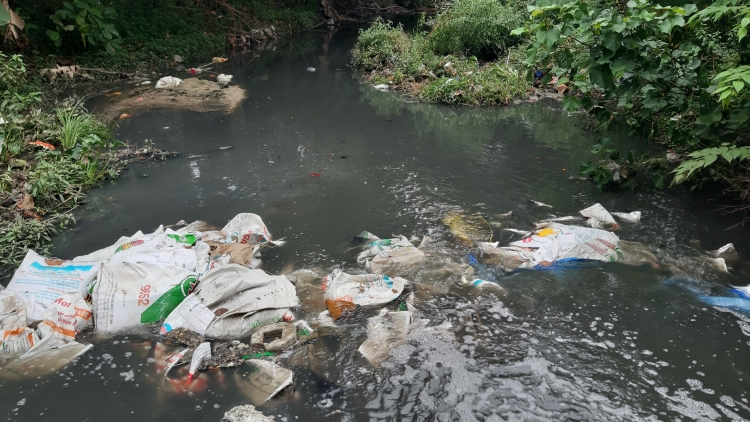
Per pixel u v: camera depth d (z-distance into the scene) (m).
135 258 3.45
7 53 8.65
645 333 3.12
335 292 3.35
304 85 9.70
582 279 3.65
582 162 5.92
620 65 4.39
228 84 9.47
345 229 4.36
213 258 3.72
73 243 4.16
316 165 5.78
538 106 8.68
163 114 7.61
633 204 4.82
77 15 9.16
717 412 2.56
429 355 2.92
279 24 15.23
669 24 4.22
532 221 4.52
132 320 3.14
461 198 4.96
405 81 9.79
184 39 11.59
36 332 3.00
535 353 2.95
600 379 2.77
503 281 3.64
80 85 8.87
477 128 7.35
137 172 5.57
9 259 3.87
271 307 3.20
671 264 3.81
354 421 2.50
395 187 5.19
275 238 4.21
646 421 2.51
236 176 5.46
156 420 2.49
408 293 3.46
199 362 2.81
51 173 4.84
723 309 3.32
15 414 2.52
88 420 2.49
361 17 18.55
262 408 2.56
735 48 5.20
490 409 2.58
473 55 11.12
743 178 4.82
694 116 5.39
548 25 4.48
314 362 2.87
